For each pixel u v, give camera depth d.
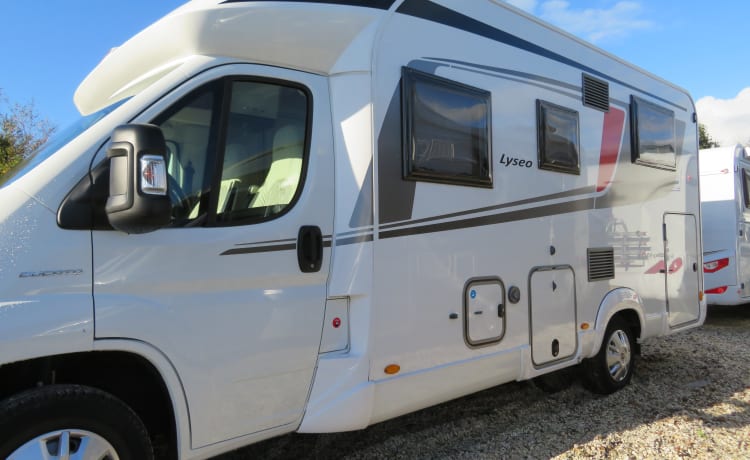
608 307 4.77
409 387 3.26
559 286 4.32
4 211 2.21
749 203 8.84
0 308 2.09
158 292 2.45
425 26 3.50
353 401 3.01
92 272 2.29
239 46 2.83
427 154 3.38
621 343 5.09
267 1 2.93
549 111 4.31
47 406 2.20
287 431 2.89
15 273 2.14
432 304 3.39
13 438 2.13
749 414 4.52
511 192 3.95
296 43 3.01
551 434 4.13
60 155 2.36
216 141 2.69
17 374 2.40
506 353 3.85
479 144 3.71
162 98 2.57
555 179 4.34
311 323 2.93
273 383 2.80
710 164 8.71
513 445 3.93
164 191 2.25
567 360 4.39
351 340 3.09
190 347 2.52
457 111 3.59
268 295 2.78
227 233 2.65
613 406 4.73
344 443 3.94
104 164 2.37
